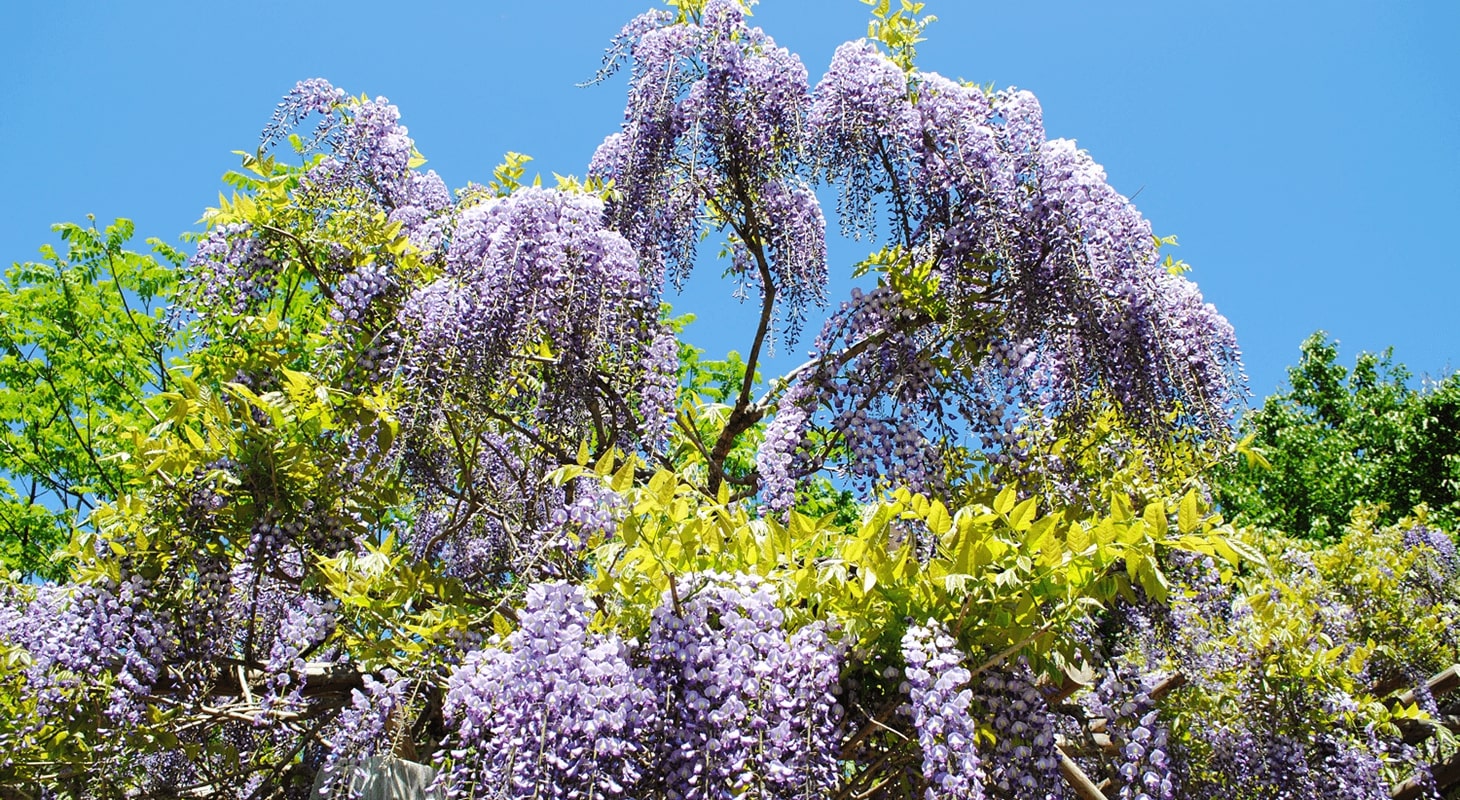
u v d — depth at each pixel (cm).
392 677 361
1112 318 409
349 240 469
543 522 486
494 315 404
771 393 499
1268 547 639
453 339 400
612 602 290
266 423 430
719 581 276
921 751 272
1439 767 505
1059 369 433
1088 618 312
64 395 1119
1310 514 1505
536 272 415
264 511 408
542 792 246
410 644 377
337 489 416
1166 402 402
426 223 493
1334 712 413
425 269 474
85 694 373
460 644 382
